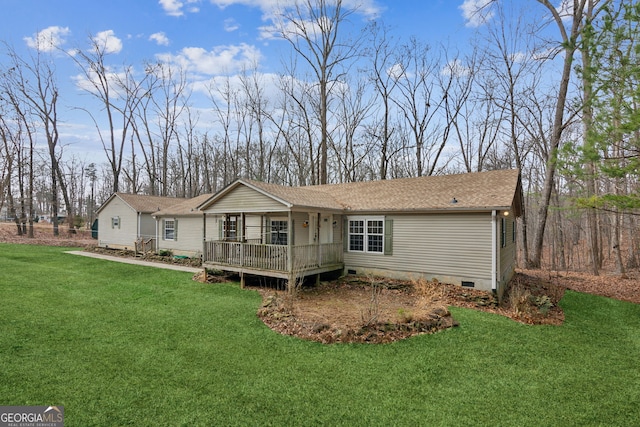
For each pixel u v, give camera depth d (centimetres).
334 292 1145
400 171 3078
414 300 1023
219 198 1308
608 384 543
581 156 952
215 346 664
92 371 542
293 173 3388
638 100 840
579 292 1216
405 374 565
